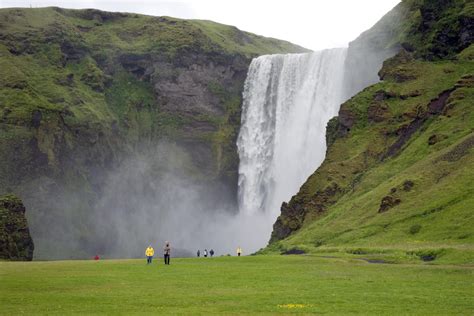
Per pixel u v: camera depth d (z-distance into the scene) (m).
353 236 97.56
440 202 94.12
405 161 121.88
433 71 145.25
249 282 56.62
